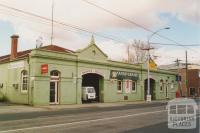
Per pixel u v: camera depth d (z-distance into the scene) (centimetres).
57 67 3231
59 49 3825
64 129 1286
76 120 1662
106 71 3931
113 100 4038
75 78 3434
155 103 3912
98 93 3944
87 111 2402
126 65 4322
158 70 5269
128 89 4372
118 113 2181
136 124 1501
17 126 1369
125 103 3812
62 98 3275
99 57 3803
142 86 4706
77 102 3441
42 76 3077
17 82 3388
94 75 3922
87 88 3650
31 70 3081
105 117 1859
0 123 1490
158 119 1756
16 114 2088
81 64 3522
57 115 1989
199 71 7281
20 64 3331
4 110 2464
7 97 3606
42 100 3062
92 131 1238
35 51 3038
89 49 3641
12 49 3644
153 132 1229
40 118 1766
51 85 3192
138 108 2798
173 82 5881
